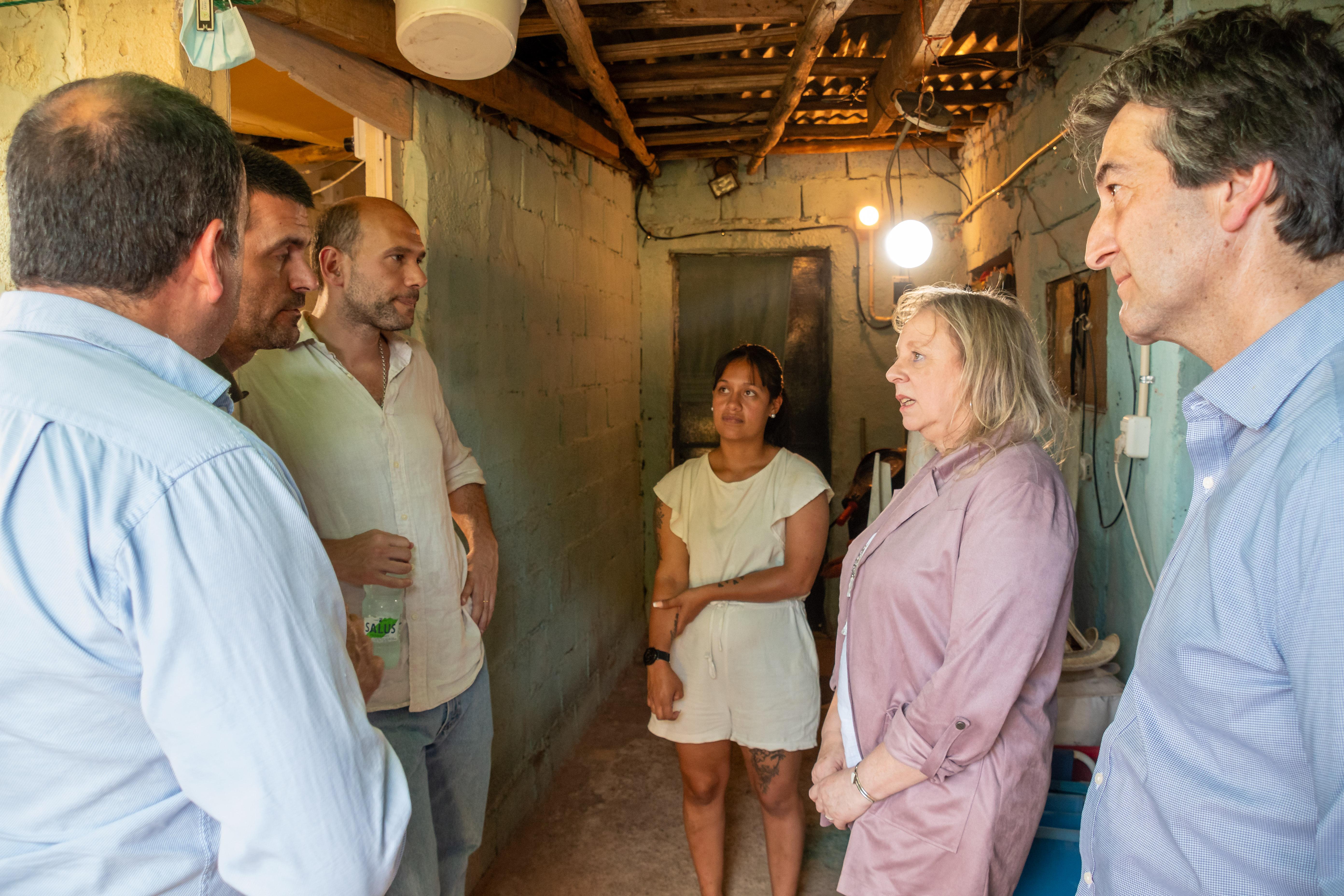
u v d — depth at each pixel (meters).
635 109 3.34
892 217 4.15
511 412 2.56
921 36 2.25
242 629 0.63
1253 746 0.65
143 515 0.61
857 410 4.24
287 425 1.40
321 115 2.75
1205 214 0.69
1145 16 2.14
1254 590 0.63
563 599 3.03
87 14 1.35
